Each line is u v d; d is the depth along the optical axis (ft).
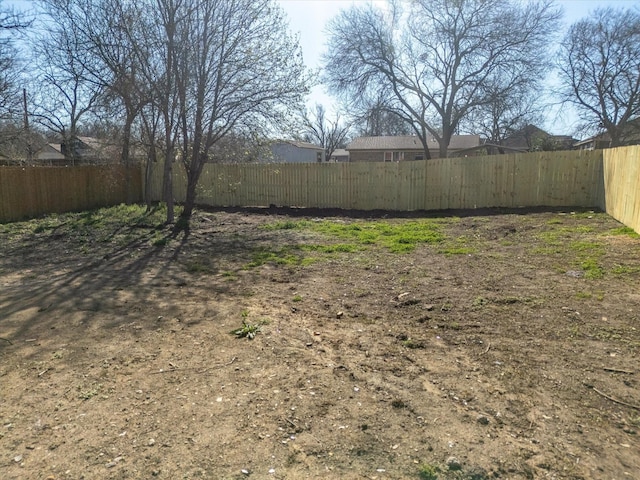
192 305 15.85
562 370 10.27
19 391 9.58
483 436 7.78
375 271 20.59
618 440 7.67
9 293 17.69
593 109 97.76
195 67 34.22
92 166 48.70
